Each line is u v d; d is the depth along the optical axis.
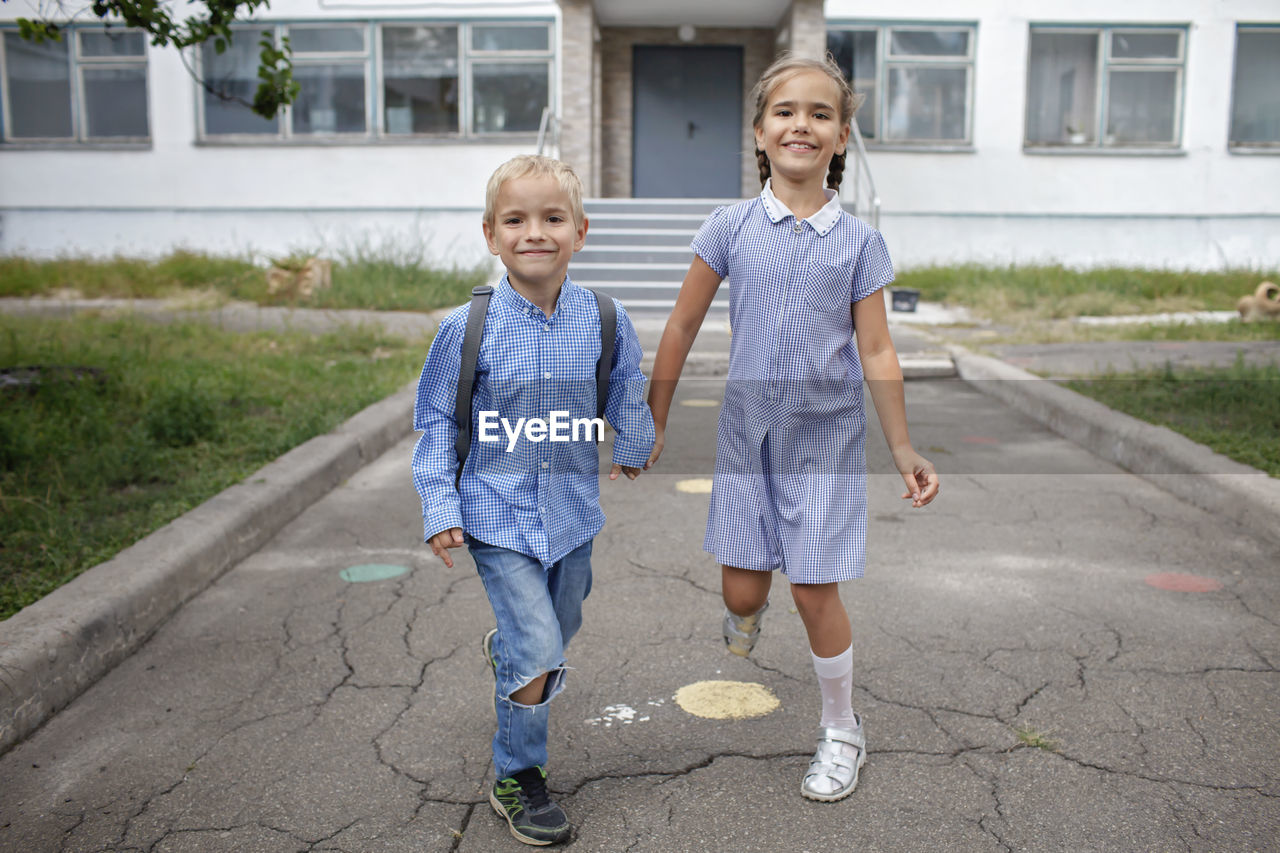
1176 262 16.62
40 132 16.47
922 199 16.42
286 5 16.00
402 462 5.85
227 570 3.98
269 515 4.43
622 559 4.14
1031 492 5.14
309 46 16.19
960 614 3.51
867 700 2.88
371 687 2.99
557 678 2.21
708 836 2.24
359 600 3.68
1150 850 2.16
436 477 2.15
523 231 2.09
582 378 2.21
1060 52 16.36
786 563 2.33
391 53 16.16
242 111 16.30
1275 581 3.78
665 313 11.73
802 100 2.19
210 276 14.27
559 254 2.12
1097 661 3.11
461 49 16.11
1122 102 16.45
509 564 2.19
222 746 2.65
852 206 14.54
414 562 4.11
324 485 5.15
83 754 2.61
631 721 2.78
